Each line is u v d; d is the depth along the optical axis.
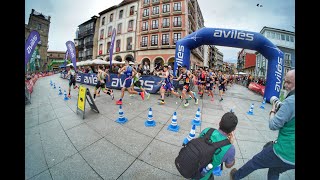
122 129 3.27
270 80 7.39
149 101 5.98
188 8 22.23
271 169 1.70
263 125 4.00
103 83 6.25
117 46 24.53
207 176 1.35
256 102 7.36
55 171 2.01
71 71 6.44
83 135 2.96
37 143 2.63
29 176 1.91
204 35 7.66
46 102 5.51
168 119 4.00
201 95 7.59
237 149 2.72
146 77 7.74
